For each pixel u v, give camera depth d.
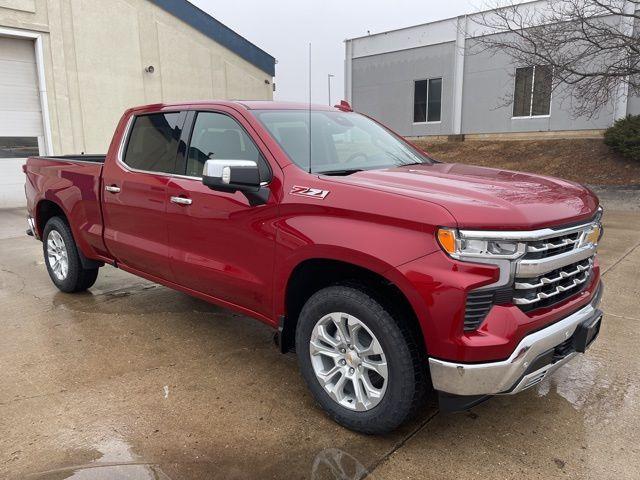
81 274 5.23
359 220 2.75
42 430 2.97
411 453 2.79
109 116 13.96
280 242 3.08
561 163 15.23
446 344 2.49
